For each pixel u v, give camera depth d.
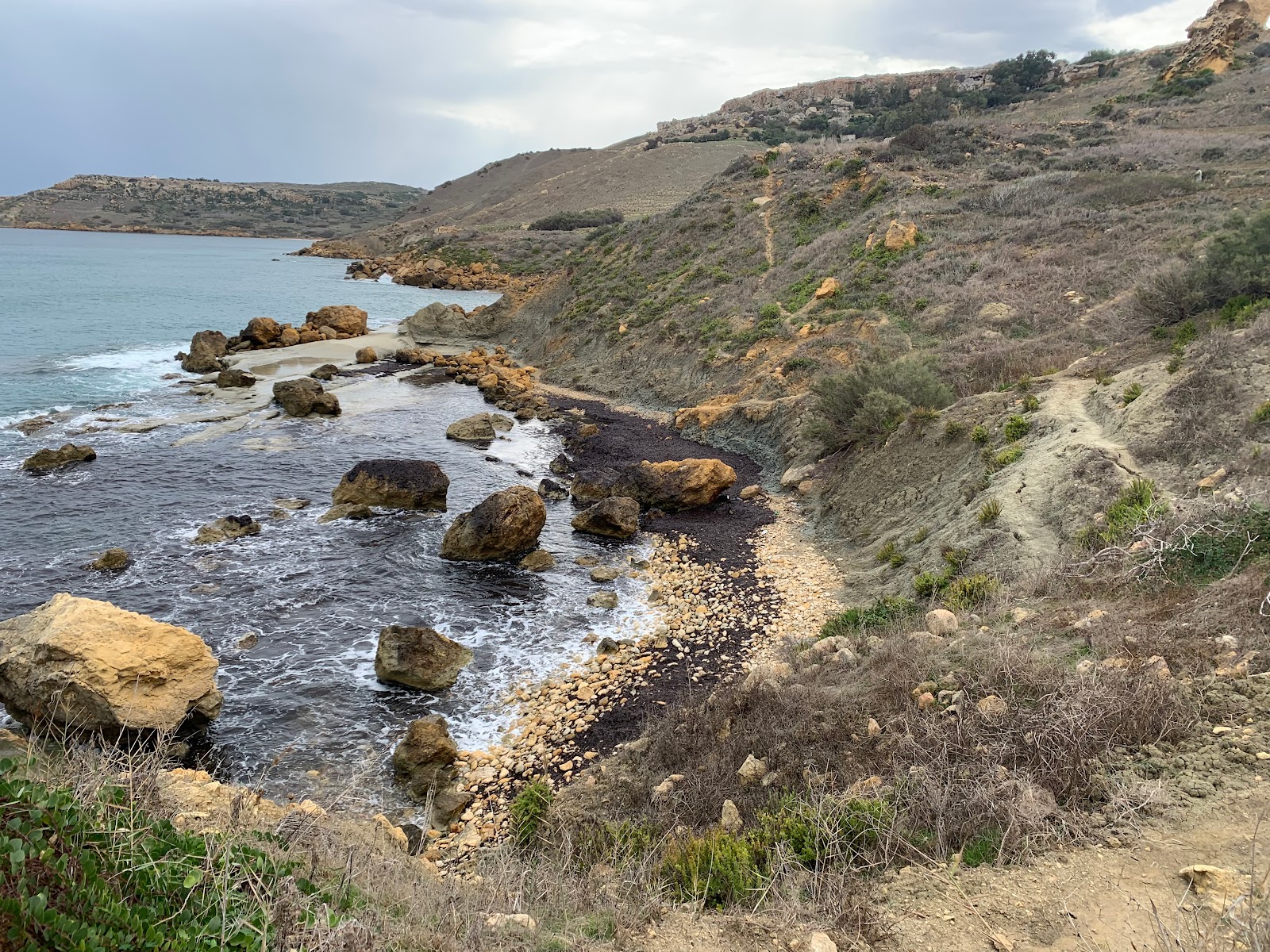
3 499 21.25
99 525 19.84
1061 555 12.75
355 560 18.66
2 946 3.21
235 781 10.81
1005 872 5.70
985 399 20.38
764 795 8.09
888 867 6.08
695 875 6.25
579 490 24.22
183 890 4.37
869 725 8.41
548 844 8.66
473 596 17.11
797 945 5.16
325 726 12.24
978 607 12.02
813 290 39.28
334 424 31.89
